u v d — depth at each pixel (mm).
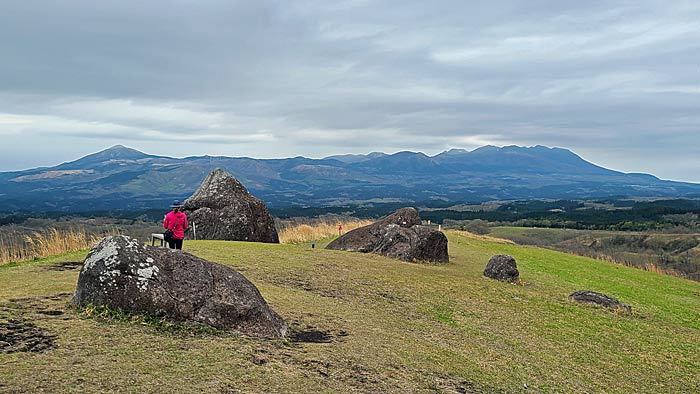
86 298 10664
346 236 30641
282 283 16328
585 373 12422
